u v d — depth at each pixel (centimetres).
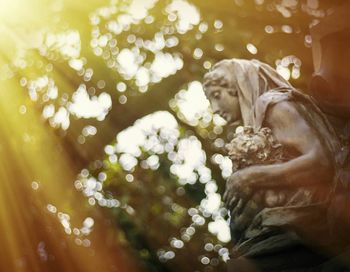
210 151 1366
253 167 546
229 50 1270
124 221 1353
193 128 1376
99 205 1363
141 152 1379
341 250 530
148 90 1361
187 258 1343
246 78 577
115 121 1374
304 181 538
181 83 1348
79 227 1360
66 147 1386
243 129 562
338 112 548
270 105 556
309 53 1170
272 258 538
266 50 1202
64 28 1378
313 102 556
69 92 1388
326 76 549
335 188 530
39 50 1390
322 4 584
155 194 1367
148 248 1349
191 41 1318
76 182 1378
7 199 1358
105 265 1342
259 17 1227
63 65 1388
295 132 548
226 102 580
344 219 524
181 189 1366
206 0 1277
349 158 535
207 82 586
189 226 1352
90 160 1383
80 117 1383
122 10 1367
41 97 1398
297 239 532
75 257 1347
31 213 1359
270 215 538
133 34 1369
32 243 1348
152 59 1362
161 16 1355
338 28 553
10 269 1338
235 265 543
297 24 1181
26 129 1398
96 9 1370
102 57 1377
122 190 1371
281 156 550
